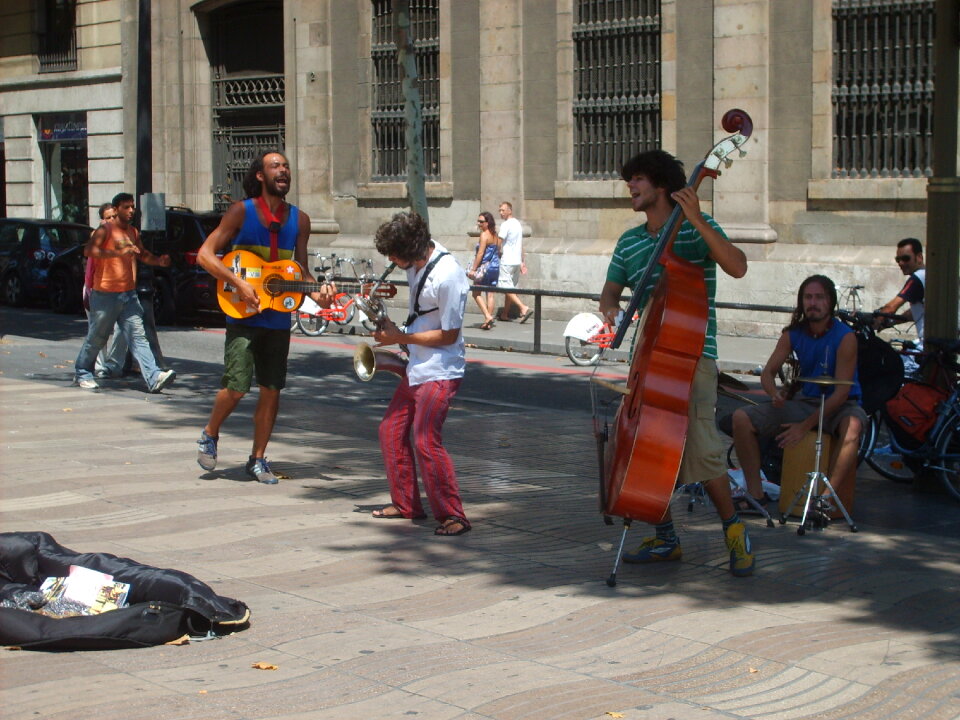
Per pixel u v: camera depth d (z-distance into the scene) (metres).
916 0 16.39
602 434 6.02
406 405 7.03
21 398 11.62
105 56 29.05
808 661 4.83
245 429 10.15
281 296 7.79
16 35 31.25
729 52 18.00
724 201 18.25
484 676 4.64
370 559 6.28
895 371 7.91
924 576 6.09
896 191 16.66
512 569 6.12
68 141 30.50
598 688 4.54
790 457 7.30
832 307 7.42
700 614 5.43
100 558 5.35
